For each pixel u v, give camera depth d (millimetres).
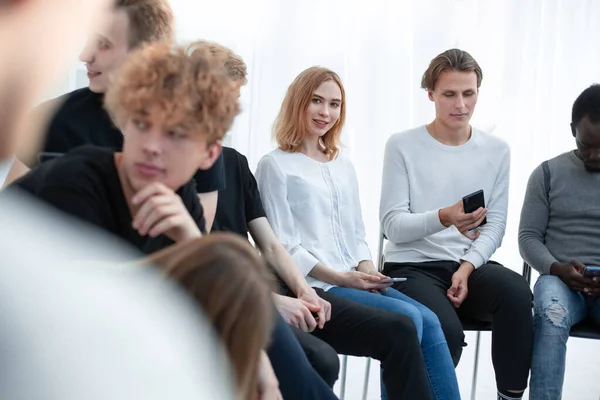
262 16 3393
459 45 3717
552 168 2814
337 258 2467
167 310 349
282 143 2506
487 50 3729
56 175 1171
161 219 1133
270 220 2391
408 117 3594
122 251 483
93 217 1160
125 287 339
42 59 324
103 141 1608
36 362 288
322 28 3461
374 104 3537
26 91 324
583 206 2734
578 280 2555
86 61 1555
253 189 2238
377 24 3521
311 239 2436
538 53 3744
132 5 1543
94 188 1182
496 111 3746
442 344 2336
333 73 2506
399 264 2695
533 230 2779
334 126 2551
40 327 293
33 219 326
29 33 319
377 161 3549
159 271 528
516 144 3768
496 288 2498
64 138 1574
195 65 1099
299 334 1899
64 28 325
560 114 3818
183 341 344
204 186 1781
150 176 1134
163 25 1585
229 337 519
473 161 2764
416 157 2756
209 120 1111
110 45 1540
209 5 3344
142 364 314
